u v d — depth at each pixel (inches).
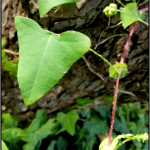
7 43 10.6
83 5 8.6
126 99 12.4
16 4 9.5
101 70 10.4
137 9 8.9
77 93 11.4
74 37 7.7
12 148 11.6
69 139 14.5
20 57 7.5
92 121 15.4
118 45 9.7
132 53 9.8
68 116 12.7
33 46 7.6
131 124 17.5
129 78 10.7
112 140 8.8
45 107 12.2
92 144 15.0
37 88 7.4
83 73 10.4
